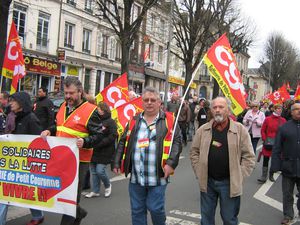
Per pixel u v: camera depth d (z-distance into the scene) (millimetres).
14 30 5707
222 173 2928
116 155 3059
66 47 19719
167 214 4258
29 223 3641
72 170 3117
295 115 4137
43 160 3197
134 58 24812
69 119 3221
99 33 22250
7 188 3322
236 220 3002
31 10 17078
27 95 3428
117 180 5809
